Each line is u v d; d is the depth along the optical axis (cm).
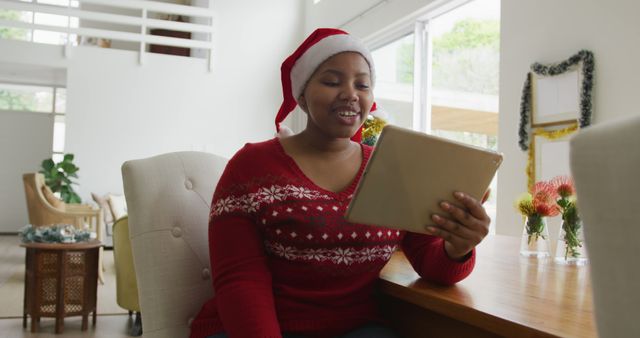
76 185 772
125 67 797
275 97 874
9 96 981
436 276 107
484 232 97
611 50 347
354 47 117
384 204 95
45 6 768
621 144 38
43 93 991
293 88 125
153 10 822
